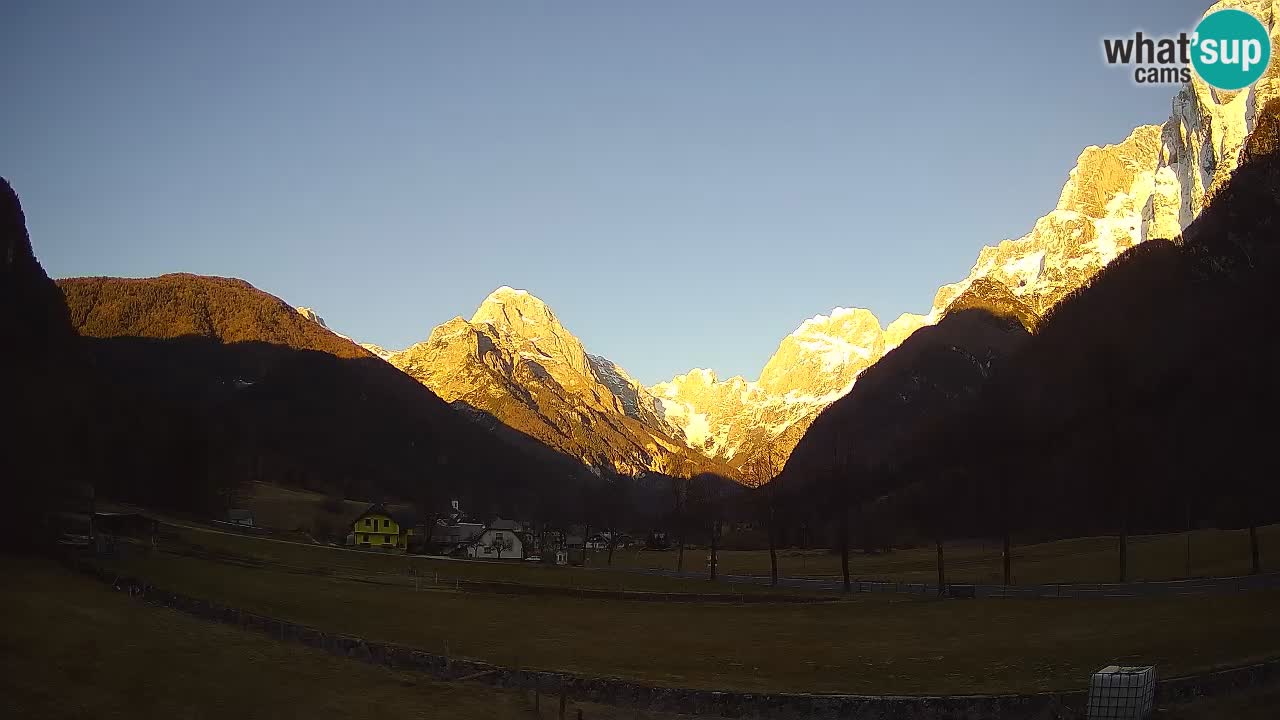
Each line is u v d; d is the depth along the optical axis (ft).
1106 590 329.11
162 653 181.06
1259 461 549.54
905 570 533.55
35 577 232.53
